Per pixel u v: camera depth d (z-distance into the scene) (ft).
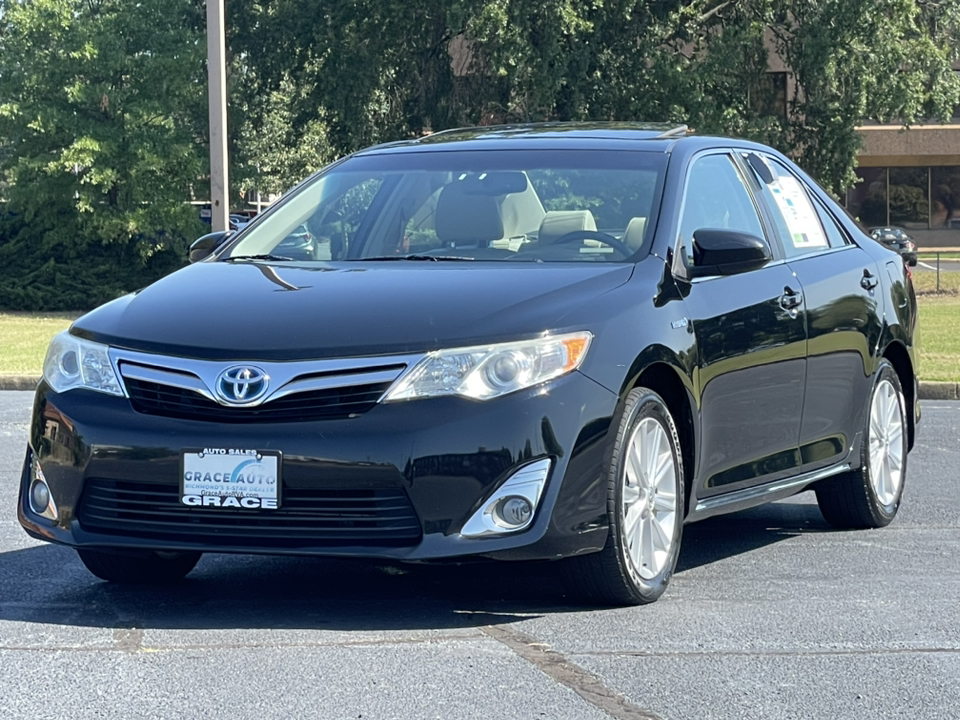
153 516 15.53
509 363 15.19
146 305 16.71
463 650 14.69
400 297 16.08
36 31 96.37
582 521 15.49
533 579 18.33
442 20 107.55
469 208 19.10
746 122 106.52
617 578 16.22
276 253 19.42
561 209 18.78
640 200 18.75
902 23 105.81
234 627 15.69
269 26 111.86
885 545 21.35
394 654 14.49
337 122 113.70
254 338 15.46
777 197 21.54
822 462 21.01
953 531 22.65
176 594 17.56
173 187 98.53
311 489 14.93
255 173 119.34
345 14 107.86
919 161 165.89
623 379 15.92
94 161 94.94
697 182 19.61
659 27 105.50
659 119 103.65
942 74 109.29
